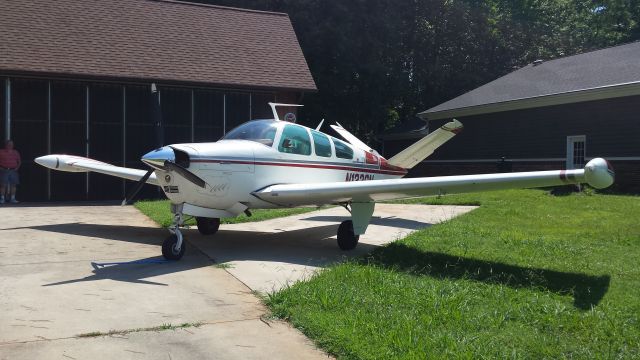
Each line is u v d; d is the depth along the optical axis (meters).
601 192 14.75
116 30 15.15
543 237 7.29
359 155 8.68
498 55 34.28
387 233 8.27
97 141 14.12
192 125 15.16
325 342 3.45
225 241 7.46
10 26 13.68
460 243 6.82
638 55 17.02
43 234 7.62
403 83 30.59
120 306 4.21
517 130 18.50
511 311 4.05
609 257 6.04
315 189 6.43
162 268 5.61
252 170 6.65
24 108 13.26
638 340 3.50
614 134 15.09
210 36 16.53
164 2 17.17
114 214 10.33
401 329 3.57
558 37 35.75
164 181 6.14
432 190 5.96
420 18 32.19
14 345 3.36
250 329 3.75
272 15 18.72
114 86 14.26
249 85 15.09
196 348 3.39
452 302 4.18
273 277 5.25
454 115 21.31
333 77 27.42
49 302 4.27
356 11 28.20
